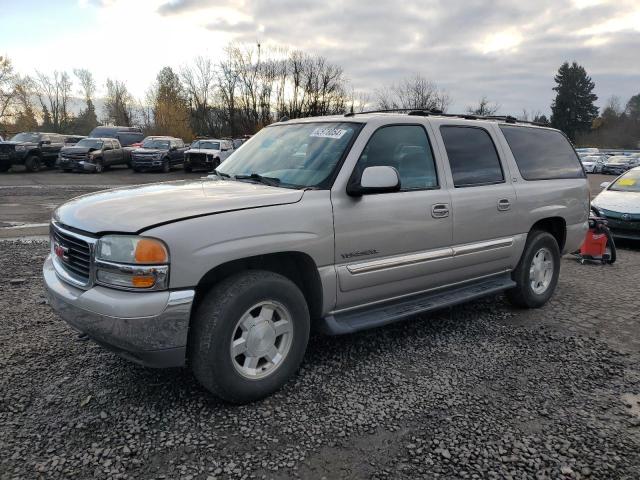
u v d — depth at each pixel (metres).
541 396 3.46
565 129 95.31
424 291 4.28
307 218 3.37
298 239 3.31
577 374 3.80
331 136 3.94
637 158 41.50
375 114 4.21
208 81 56.94
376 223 3.74
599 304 5.59
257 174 3.97
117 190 3.78
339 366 3.84
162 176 25.00
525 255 5.08
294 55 49.94
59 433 2.88
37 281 5.80
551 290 5.46
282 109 51.00
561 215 5.41
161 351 2.86
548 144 5.54
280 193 3.40
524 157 5.15
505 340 4.45
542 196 5.15
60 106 81.44
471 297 4.55
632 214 8.98
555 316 5.14
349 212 3.59
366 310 3.94
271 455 2.74
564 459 2.76
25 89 57.66
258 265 3.42
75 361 3.79
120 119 79.38
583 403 3.38
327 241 3.48
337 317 3.75
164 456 2.71
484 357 4.07
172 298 2.83
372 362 3.92
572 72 94.75
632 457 2.79
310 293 3.61
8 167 24.64
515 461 2.73
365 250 3.71
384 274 3.84
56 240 3.46
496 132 4.94
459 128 4.60
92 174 25.23
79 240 3.08
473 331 4.65
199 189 3.57
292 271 3.60
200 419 3.06
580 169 5.89
